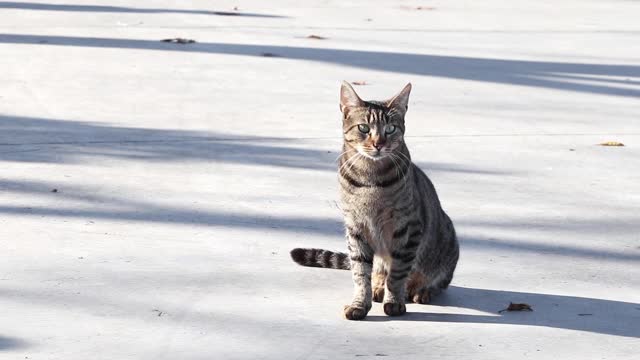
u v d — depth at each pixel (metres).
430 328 8.54
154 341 8.06
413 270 9.05
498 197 12.34
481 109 17.31
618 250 10.57
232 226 11.01
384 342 8.20
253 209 11.59
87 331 8.22
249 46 22.95
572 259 10.28
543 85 19.59
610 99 18.45
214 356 7.82
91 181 12.46
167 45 22.77
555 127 16.12
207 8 29.95
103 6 29.78
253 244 10.48
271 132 15.23
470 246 10.62
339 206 11.73
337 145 14.57
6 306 8.66
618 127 16.25
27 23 25.67
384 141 8.49
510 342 8.26
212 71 19.88
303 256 9.91
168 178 12.70
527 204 12.09
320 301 9.05
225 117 16.11
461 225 11.26
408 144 14.80
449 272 9.37
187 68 20.11
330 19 28.36
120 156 13.65
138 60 20.83
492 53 23.27
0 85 17.97
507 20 29.38
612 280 9.72
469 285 9.59
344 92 8.81
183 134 14.97
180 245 10.35
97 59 20.80
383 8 31.53
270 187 12.45
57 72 19.31
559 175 13.38
